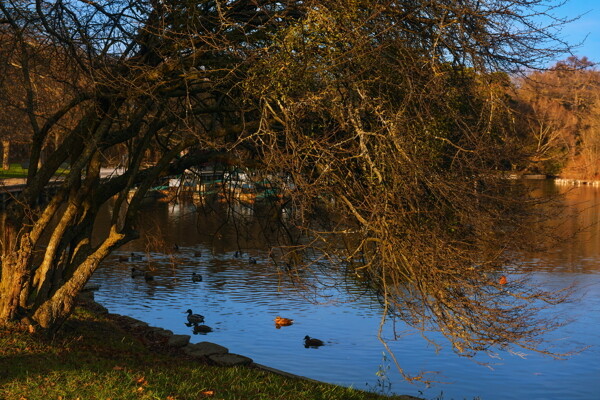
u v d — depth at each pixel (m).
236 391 10.64
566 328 21.45
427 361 18.22
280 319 21.42
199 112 12.30
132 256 34.44
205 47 11.20
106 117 12.51
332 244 10.23
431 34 9.87
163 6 10.84
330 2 9.18
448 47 9.53
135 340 15.16
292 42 9.15
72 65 11.88
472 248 9.18
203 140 10.20
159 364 12.35
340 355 18.47
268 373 12.81
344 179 9.48
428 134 8.94
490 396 15.56
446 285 8.73
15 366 10.26
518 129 9.84
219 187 14.81
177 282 28.55
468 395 15.63
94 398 9.03
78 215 13.48
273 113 9.55
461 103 9.95
